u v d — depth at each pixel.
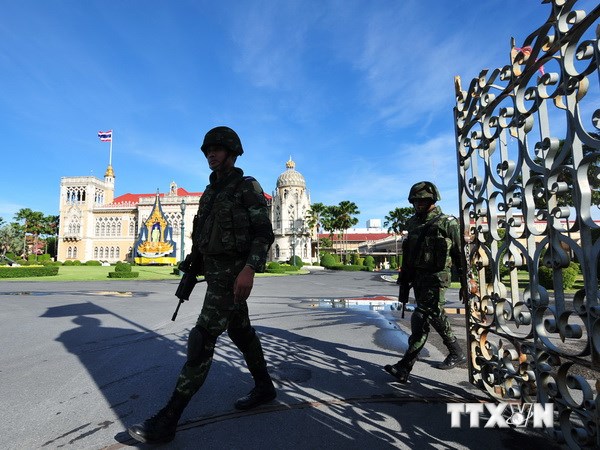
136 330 6.04
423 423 2.54
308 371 3.76
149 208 76.50
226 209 2.51
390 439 2.32
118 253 78.06
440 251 3.39
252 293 14.31
